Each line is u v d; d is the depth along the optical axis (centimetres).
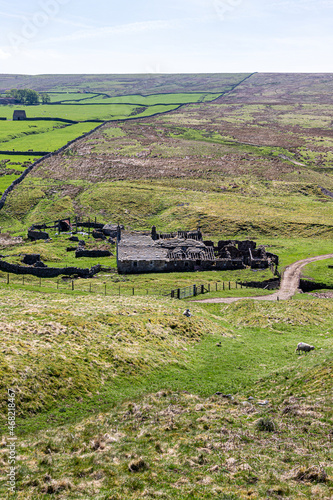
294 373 3170
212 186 17588
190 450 2122
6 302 4812
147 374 3319
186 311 4928
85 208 14650
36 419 2506
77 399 2797
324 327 5016
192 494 1755
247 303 5962
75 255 10044
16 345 3166
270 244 11300
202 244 9862
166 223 13425
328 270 8812
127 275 8744
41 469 1986
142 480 1877
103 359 3356
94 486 1848
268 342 4397
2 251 10412
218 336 4503
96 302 5247
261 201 15762
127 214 14200
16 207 14612
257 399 2852
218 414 2558
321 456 1934
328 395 2548
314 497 1659
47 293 6141
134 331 4022
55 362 3066
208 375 3428
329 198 16662
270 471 1877
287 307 5722
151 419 2523
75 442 2250
